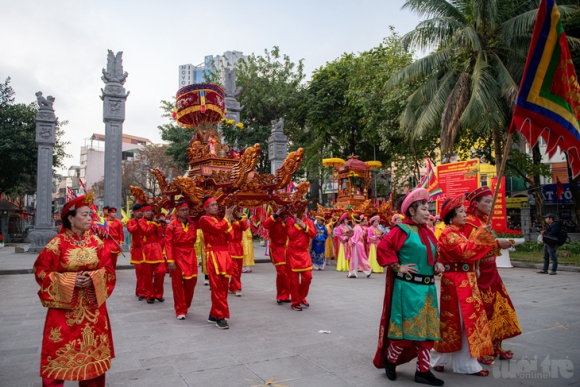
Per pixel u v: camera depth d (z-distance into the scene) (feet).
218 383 12.83
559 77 12.71
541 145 84.17
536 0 48.98
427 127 51.08
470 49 51.24
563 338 17.60
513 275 38.47
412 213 13.25
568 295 28.04
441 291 13.92
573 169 12.55
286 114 89.51
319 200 97.91
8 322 21.09
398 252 13.06
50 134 57.41
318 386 12.57
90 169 184.65
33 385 12.79
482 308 13.51
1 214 101.09
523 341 17.19
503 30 48.37
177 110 31.60
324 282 34.55
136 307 24.86
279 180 27.35
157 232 26.58
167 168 129.80
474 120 46.52
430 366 13.80
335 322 20.62
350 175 56.70
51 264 10.58
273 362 14.73
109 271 11.32
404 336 12.58
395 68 65.87
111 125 51.96
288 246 23.90
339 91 80.12
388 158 86.07
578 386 12.50
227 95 63.72
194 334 18.58
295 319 21.31
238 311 23.34
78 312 10.46
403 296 12.75
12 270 38.93
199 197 23.52
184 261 21.85
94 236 11.48
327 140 87.66
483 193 15.60
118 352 16.01
